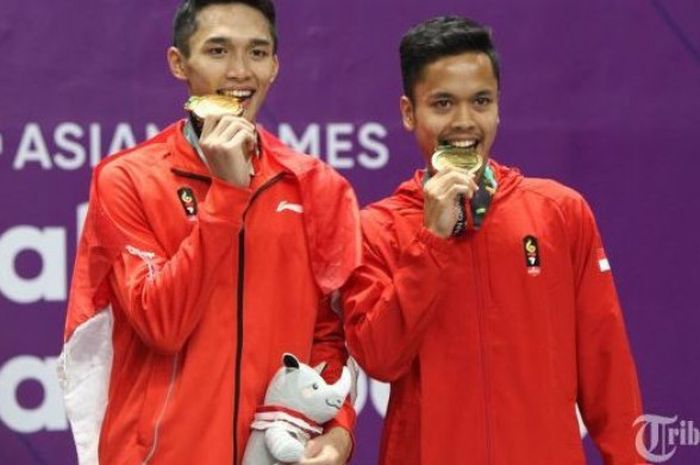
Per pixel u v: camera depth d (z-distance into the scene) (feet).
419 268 40.16
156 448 39.29
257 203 40.63
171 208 40.11
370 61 56.08
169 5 55.62
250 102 40.83
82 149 55.11
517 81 56.44
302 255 40.93
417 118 42.06
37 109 54.90
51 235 54.90
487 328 41.81
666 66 56.85
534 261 41.98
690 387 56.49
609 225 56.65
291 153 41.98
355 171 55.98
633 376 42.80
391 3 56.18
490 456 41.52
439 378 41.65
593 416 43.06
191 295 38.47
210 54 40.47
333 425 40.32
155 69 55.52
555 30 56.54
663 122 56.70
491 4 56.44
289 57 55.83
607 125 56.65
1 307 54.70
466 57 41.29
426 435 41.52
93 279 39.93
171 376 39.60
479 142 41.65
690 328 56.65
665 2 56.90
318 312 41.65
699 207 56.65
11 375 54.70
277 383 39.50
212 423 39.37
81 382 40.04
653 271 56.59
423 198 42.16
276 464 39.04
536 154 56.39
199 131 40.60
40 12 55.01
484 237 42.04
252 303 40.04
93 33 55.21
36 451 54.75
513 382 41.68
